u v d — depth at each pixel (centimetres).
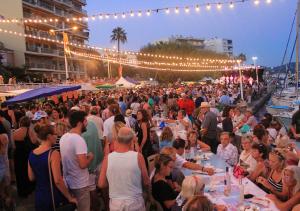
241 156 720
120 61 4803
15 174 837
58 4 6631
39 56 5884
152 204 517
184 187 432
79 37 7544
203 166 675
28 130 828
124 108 1616
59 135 679
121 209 434
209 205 321
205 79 7075
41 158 481
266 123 1046
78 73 7231
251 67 4519
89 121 686
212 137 1003
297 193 508
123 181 439
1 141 611
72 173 535
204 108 1134
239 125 1239
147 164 735
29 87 2573
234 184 578
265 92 5197
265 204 482
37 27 5872
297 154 676
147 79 7294
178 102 1664
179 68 6431
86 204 549
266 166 638
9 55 5150
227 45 13488
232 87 3772
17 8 5284
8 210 580
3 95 1906
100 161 683
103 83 3847
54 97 1708
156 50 6431
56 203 482
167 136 841
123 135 451
